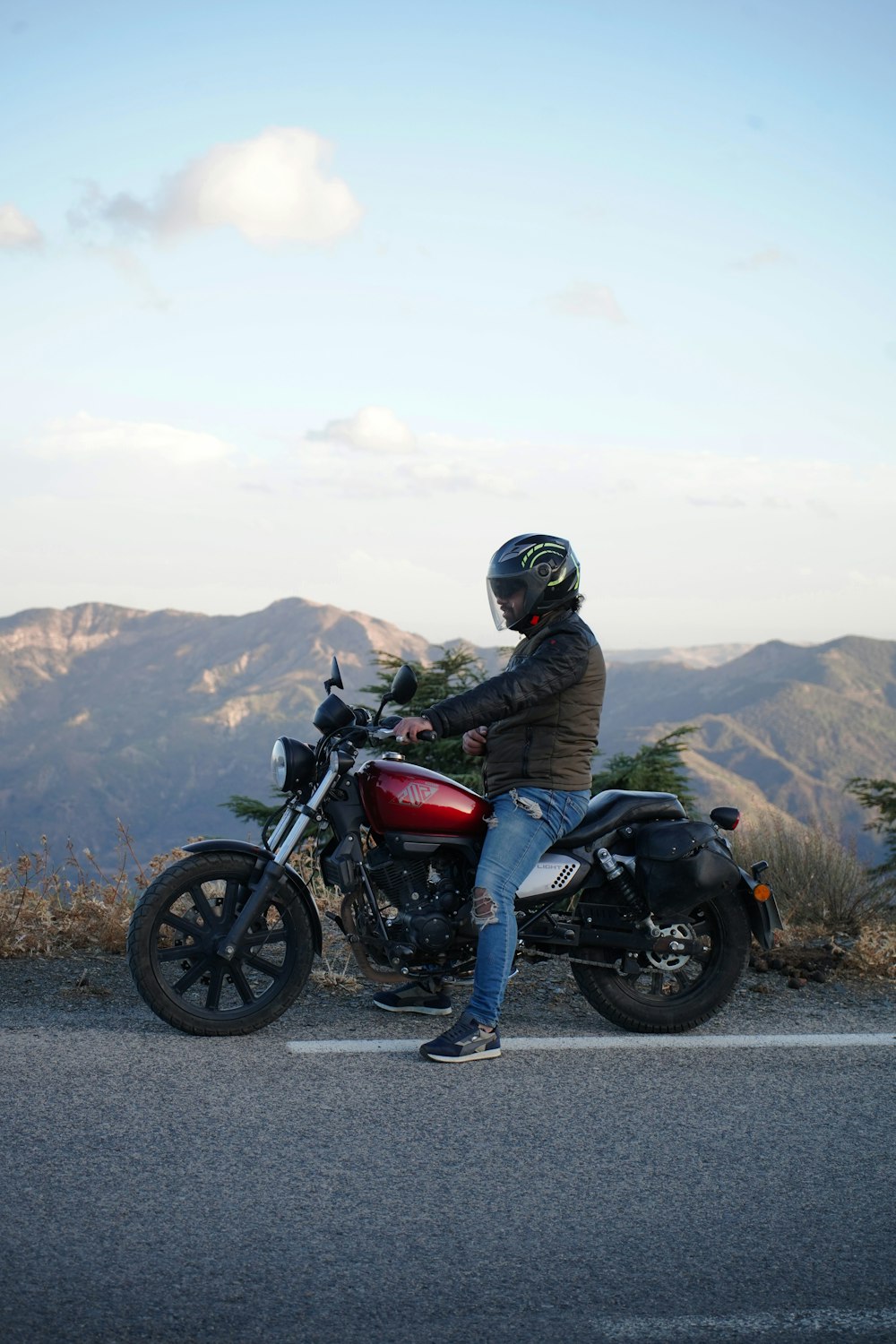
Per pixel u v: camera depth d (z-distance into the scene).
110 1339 2.46
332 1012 4.82
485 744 4.93
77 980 5.03
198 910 4.50
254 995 4.79
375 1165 3.37
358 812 4.59
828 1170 3.42
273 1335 2.50
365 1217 3.05
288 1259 2.82
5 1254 2.79
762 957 5.81
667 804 4.86
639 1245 2.96
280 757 4.56
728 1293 2.74
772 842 8.59
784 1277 2.82
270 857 4.52
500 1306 2.65
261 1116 3.69
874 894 8.06
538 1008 5.01
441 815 4.52
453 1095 3.94
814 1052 4.48
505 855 4.46
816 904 7.62
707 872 4.57
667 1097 3.98
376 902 4.57
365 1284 2.72
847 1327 2.61
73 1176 3.22
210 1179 3.23
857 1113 3.88
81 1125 3.55
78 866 6.11
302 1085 3.97
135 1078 3.97
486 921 4.39
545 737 4.61
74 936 5.63
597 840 4.74
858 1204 3.21
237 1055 4.24
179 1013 4.41
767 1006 5.10
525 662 4.54
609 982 4.68
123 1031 4.44
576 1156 3.48
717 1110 3.87
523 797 4.54
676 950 4.65
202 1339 2.48
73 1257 2.79
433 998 4.89
